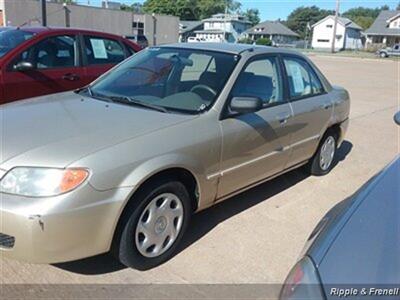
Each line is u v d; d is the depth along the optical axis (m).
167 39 51.44
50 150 2.56
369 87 16.36
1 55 5.28
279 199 4.45
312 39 82.31
